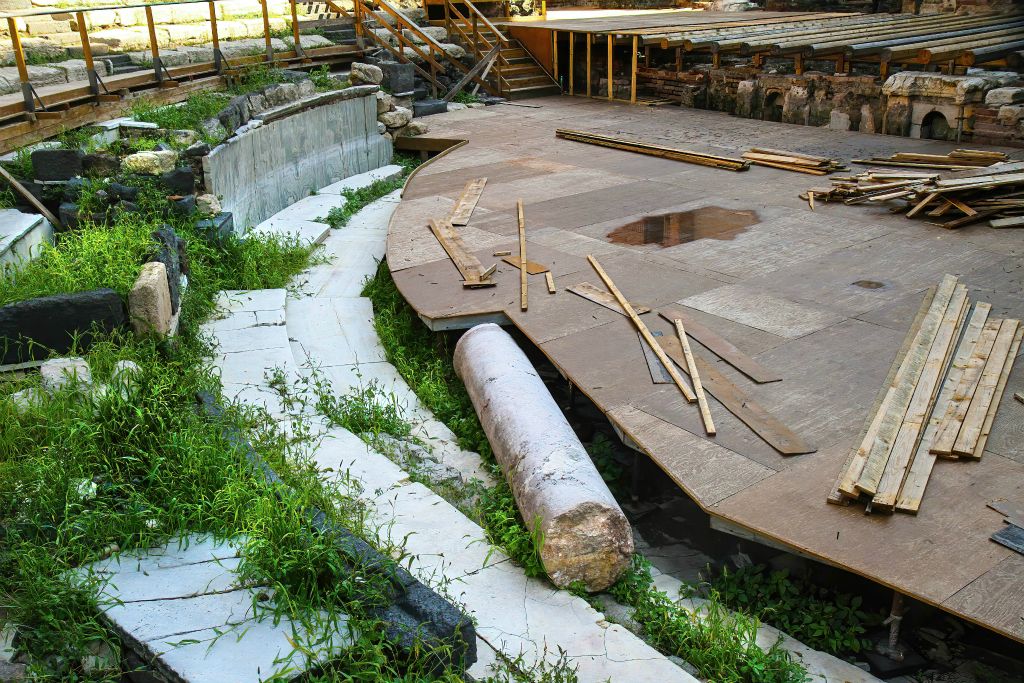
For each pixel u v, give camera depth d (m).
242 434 5.96
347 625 4.17
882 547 4.74
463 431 6.94
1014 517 4.91
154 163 9.68
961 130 13.58
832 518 4.99
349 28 18.25
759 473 5.43
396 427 6.89
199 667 3.94
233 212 11.16
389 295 9.44
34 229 8.20
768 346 6.97
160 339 7.01
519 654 4.38
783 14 22.30
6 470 4.98
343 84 15.04
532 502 5.30
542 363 8.47
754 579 5.34
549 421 6.06
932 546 4.73
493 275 8.73
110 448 5.33
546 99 19.72
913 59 14.29
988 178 10.01
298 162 13.46
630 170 12.74
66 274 7.16
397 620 4.21
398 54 17.83
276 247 10.41
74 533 4.70
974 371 6.42
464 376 7.18
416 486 5.95
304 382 7.38
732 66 17.75
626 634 4.69
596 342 7.19
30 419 5.46
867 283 8.19
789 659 4.64
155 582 4.48
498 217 10.62
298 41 15.86
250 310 8.77
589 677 4.35
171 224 9.35
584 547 5.06
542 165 13.23
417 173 13.04
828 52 15.30
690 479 5.38
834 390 6.32
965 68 14.02
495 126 16.55
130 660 4.16
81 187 9.06
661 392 6.40
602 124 16.34
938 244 9.17
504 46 20.12
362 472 6.09
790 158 12.65
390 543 5.05
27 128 9.56
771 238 9.53
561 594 5.04
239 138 11.46
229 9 16.97
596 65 20.39
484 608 4.86
